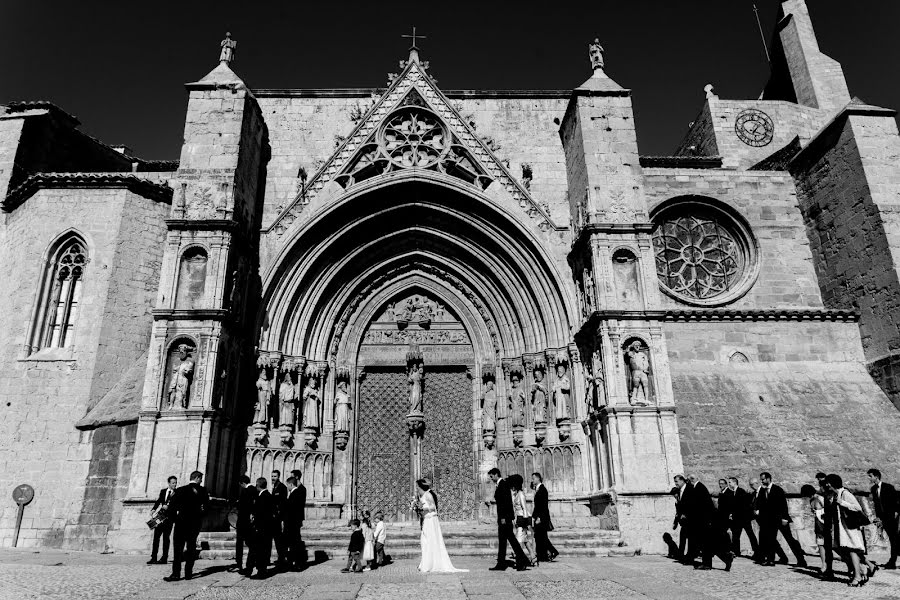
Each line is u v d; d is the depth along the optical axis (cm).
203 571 1266
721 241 2597
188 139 2117
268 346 2205
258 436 2097
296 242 2286
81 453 2059
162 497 1422
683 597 972
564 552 1633
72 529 1941
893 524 1334
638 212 2091
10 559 1531
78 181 2388
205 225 1977
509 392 2391
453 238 2509
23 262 2322
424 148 2473
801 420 2069
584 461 2097
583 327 2075
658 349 1919
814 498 1272
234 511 1906
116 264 2303
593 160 2169
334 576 1232
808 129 3484
